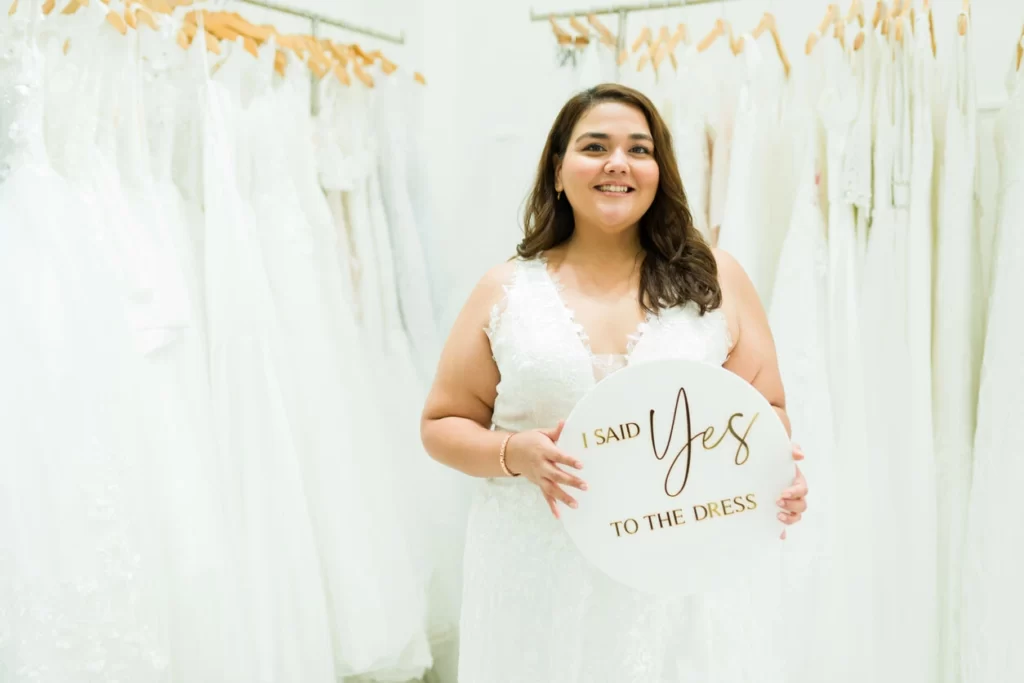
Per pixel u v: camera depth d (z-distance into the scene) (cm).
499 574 143
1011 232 167
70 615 147
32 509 146
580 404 127
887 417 182
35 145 158
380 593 203
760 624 171
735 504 130
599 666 135
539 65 252
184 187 192
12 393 148
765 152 197
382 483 213
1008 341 164
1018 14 202
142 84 182
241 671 173
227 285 183
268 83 202
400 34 254
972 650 167
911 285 179
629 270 147
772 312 189
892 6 192
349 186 221
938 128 185
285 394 193
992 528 164
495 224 237
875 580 181
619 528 130
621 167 137
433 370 236
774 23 196
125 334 162
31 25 159
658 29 238
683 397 129
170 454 169
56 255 155
